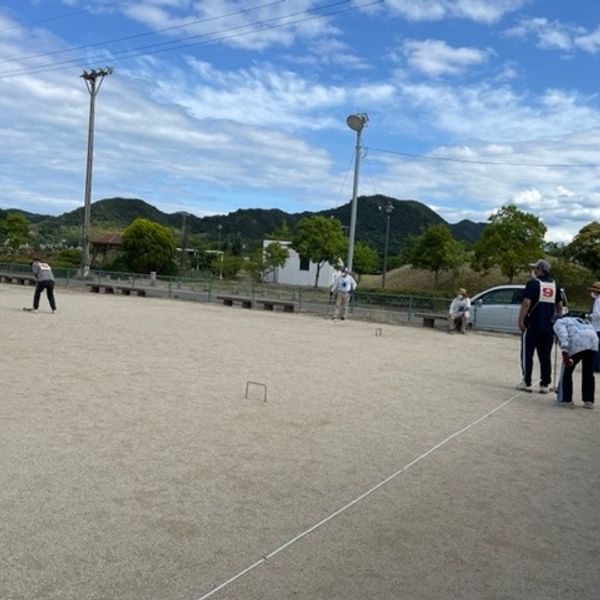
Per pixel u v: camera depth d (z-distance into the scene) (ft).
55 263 165.78
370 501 16.07
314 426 23.16
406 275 189.26
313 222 192.95
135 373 31.71
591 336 29.14
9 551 12.34
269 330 59.00
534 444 22.45
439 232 157.38
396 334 62.28
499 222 134.72
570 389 29.48
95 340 43.60
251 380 31.60
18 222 198.29
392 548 13.48
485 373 38.88
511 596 11.76
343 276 76.23
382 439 21.93
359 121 85.66
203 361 36.88
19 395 25.35
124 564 12.09
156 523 14.01
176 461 18.29
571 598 11.80
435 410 27.07
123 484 16.21
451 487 17.47
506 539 14.28
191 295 103.19
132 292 111.55
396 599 11.40
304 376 33.68
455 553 13.42
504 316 67.26
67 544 12.76
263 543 13.37
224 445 20.15
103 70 131.75
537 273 33.22
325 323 71.26
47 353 36.60
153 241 178.70
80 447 19.04
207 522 14.24
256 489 16.46
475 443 22.12
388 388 31.60
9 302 76.38
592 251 144.36
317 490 16.63
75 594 10.93
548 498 17.02
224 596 11.14
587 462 20.53
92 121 132.98
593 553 13.79
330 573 12.23
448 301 74.79
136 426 21.75
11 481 15.96
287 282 228.43
